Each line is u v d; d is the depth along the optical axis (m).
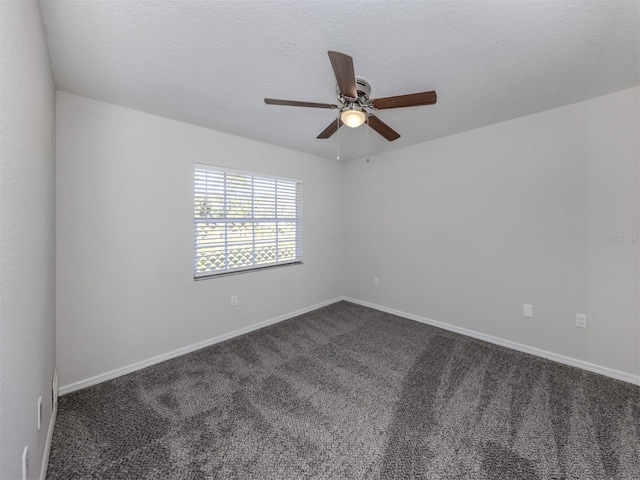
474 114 2.45
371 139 3.13
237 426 1.65
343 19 1.29
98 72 1.73
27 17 1.00
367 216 3.96
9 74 0.82
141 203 2.33
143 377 2.19
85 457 1.42
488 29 1.37
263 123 2.61
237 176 3.04
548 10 1.25
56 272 1.93
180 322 2.58
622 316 2.10
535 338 2.52
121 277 2.23
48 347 1.48
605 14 1.26
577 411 1.76
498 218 2.71
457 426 1.64
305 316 3.63
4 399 0.80
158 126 2.41
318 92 2.01
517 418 1.70
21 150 0.94
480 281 2.86
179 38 1.43
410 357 2.50
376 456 1.43
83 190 2.04
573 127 2.25
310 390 2.01
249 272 3.12
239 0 1.18
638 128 1.99
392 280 3.69
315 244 3.91
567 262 2.33
